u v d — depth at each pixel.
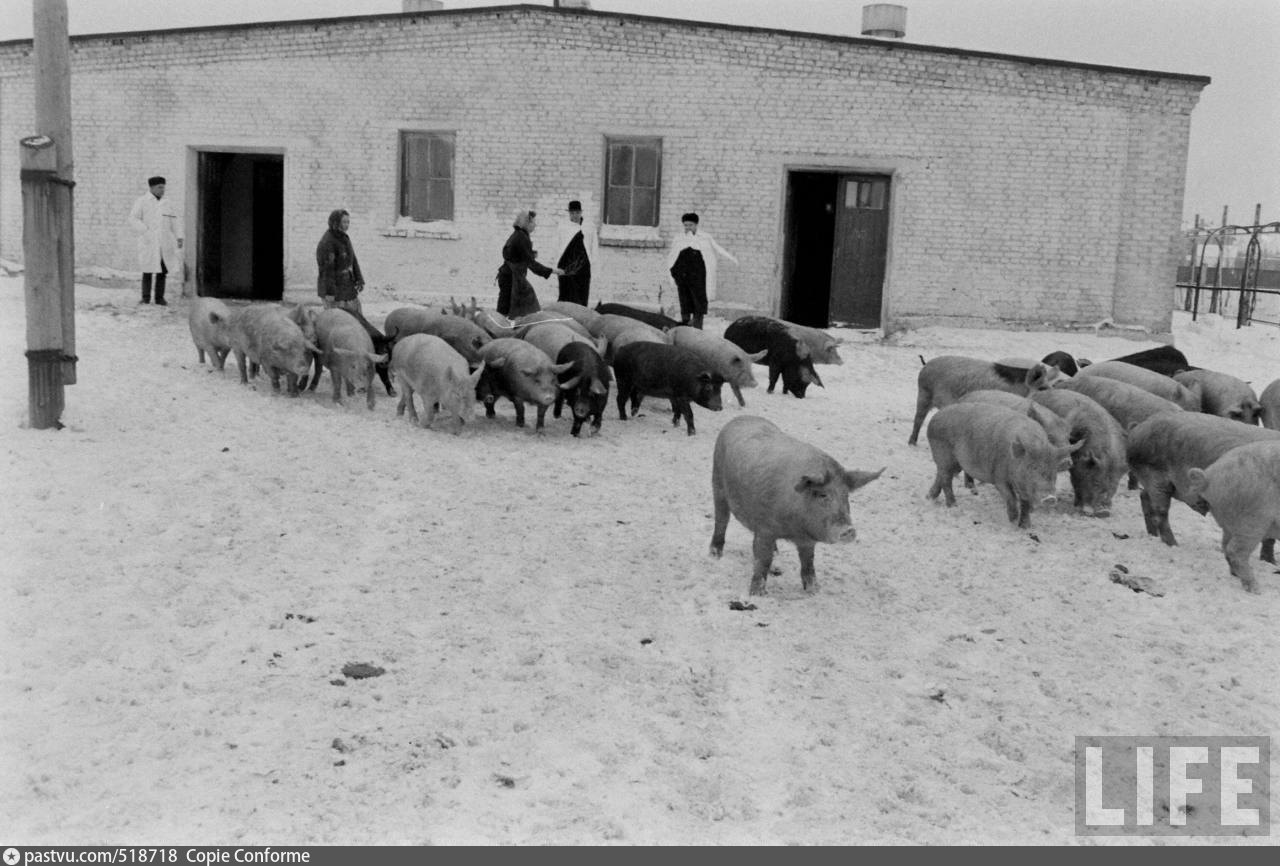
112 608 6.36
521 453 10.24
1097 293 18.95
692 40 18.95
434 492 8.84
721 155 19.12
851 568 7.62
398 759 5.01
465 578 7.10
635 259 19.44
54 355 9.52
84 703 5.37
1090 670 6.25
